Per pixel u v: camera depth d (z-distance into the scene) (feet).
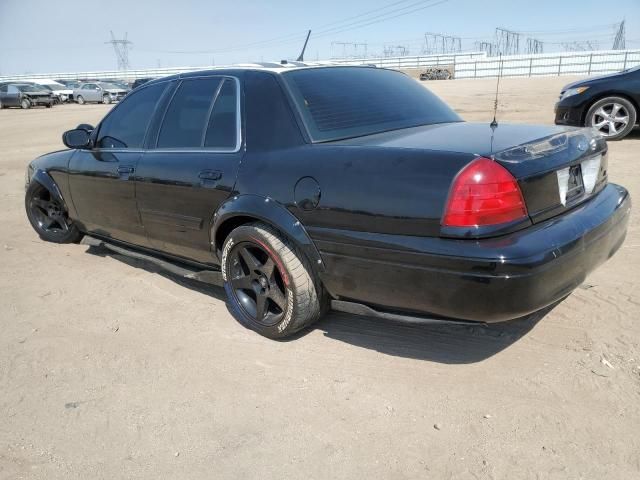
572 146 9.27
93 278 14.94
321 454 7.85
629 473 7.20
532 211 8.39
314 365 10.07
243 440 8.22
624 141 29.60
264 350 10.68
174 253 13.16
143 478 7.57
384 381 9.46
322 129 10.19
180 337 11.39
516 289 7.82
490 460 7.55
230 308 12.63
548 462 7.45
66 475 7.69
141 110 13.73
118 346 11.13
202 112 12.04
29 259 16.74
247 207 10.30
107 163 14.06
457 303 8.19
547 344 10.17
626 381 8.98
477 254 7.84
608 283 12.37
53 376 10.16
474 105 56.29
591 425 8.07
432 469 7.46
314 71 11.52
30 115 86.99
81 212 15.84
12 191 27.68
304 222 9.59
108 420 8.84
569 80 114.73
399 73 13.41
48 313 12.83
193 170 11.53
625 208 10.30
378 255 8.74
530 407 8.54
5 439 8.48
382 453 7.80
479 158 8.08
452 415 8.50
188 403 9.18
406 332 11.03
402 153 8.69
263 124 10.66
